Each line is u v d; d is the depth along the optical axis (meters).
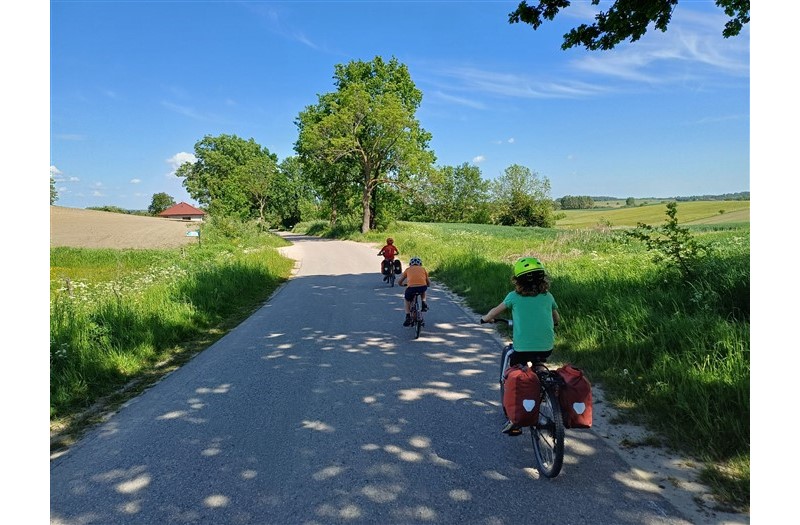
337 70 49.44
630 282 9.03
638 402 4.71
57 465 4.03
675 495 3.23
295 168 93.31
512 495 3.31
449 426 4.47
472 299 11.10
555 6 8.68
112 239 36.75
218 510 3.28
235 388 5.77
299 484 3.56
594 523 2.97
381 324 9.09
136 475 3.80
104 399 5.66
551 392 3.52
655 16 7.98
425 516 3.12
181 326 8.85
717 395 4.23
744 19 8.06
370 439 4.25
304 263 22.58
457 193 92.81
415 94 49.59
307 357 6.98
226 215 41.97
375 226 48.66
